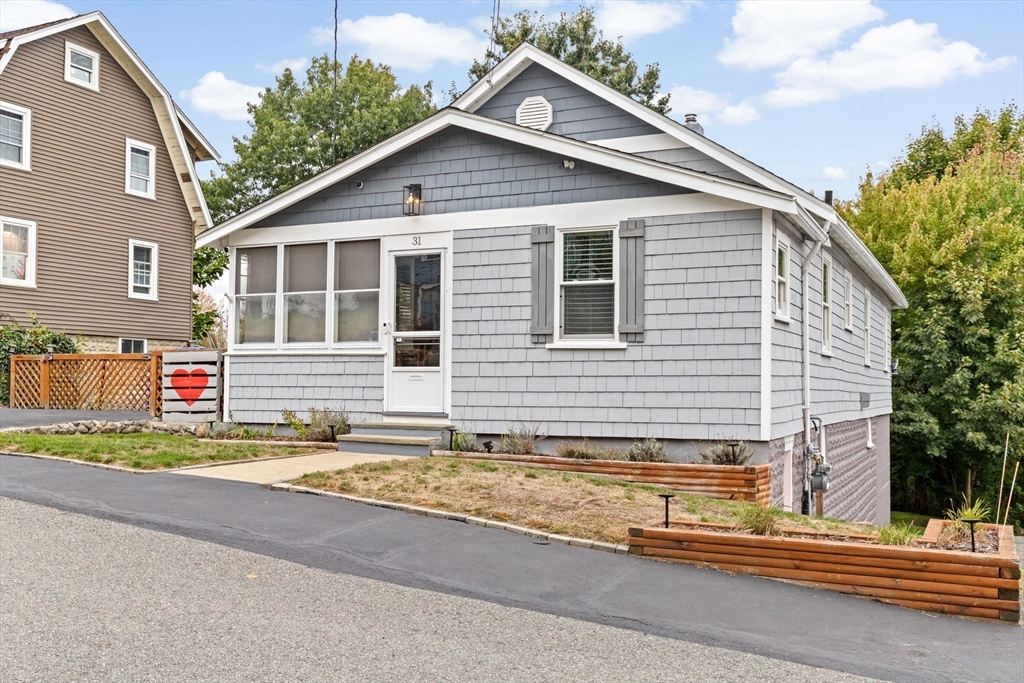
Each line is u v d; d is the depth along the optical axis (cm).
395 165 1356
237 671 491
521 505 890
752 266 1152
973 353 2714
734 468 1077
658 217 1202
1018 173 3778
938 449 2711
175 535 759
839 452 1727
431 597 633
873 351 2239
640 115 1534
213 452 1178
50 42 2377
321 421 1356
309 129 4406
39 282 2334
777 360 1197
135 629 550
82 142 2469
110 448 1152
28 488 910
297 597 621
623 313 1213
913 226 2897
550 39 3625
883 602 678
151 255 2708
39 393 1956
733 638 579
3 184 2244
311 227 1402
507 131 1266
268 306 1433
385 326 1350
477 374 1291
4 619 561
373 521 825
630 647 555
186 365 1491
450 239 1317
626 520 852
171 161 2778
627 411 1207
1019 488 2733
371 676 493
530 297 1266
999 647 588
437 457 1208
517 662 522
